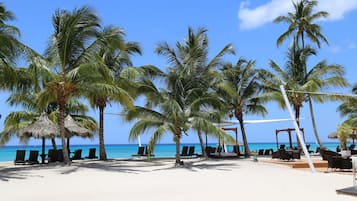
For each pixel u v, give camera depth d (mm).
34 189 11258
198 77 19875
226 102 27281
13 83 17328
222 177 14227
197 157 29234
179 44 21672
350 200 9164
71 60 18719
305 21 31656
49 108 26953
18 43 14977
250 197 9641
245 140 28188
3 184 12305
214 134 17672
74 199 9531
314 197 9617
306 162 19844
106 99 24312
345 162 15328
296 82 28750
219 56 22172
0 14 16438
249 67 27891
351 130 28094
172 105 17938
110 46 19734
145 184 12312
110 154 50844
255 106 28578
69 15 18062
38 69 16812
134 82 21969
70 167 17781
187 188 11344
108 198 9656
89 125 26359
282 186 11719
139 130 18328
